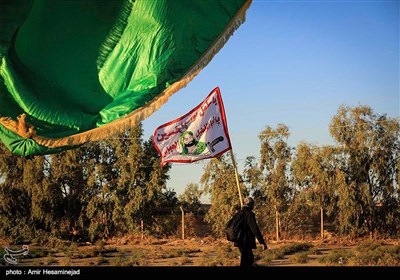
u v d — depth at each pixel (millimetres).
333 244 26750
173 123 12086
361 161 29312
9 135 7410
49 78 7445
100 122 7672
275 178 31141
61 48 7309
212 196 32062
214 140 12148
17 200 32219
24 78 7262
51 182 32219
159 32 7457
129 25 7422
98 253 22172
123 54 7547
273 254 18859
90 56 7480
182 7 7371
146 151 33406
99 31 7363
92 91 7637
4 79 7203
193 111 12195
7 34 6691
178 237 33344
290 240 29797
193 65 7656
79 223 32719
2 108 7316
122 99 7723
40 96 7395
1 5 6551
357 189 29016
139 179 33156
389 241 27656
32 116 7406
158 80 7660
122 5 7309
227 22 7488
